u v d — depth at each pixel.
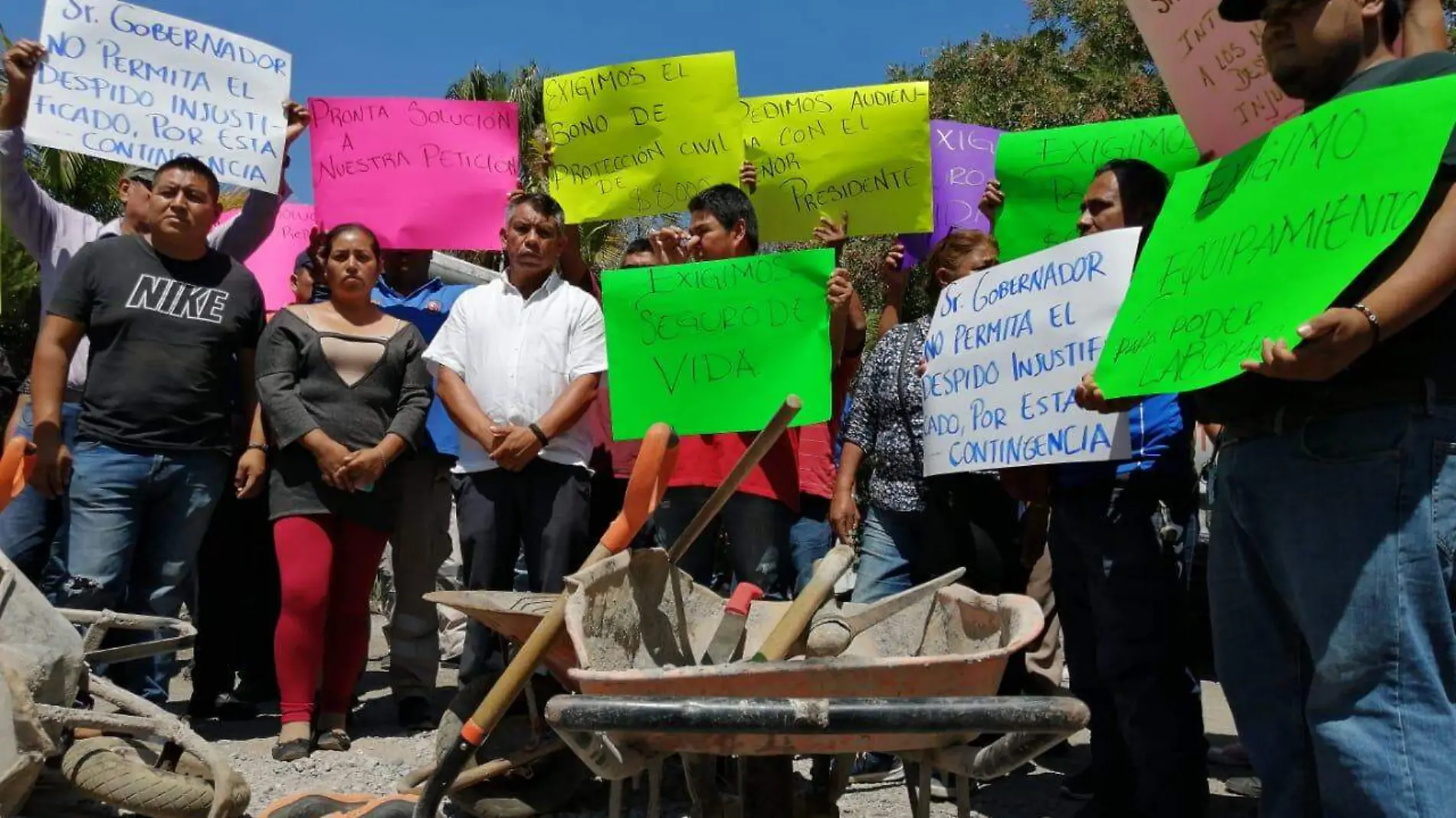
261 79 5.52
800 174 5.57
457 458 5.75
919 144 5.51
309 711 4.91
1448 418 2.30
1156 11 3.73
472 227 5.83
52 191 18.27
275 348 5.01
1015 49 13.84
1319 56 2.52
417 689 5.54
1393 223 2.15
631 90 5.59
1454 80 2.19
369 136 5.81
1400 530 2.28
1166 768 3.51
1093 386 2.93
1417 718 2.26
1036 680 5.35
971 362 3.89
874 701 2.01
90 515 4.71
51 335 4.81
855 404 4.81
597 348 4.98
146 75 5.25
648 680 2.27
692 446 4.86
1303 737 2.58
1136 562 3.54
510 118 5.96
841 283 4.39
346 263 5.12
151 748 4.30
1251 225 2.49
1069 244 3.66
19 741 3.43
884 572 4.60
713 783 2.57
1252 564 2.61
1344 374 2.36
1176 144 4.86
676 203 5.56
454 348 5.07
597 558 3.04
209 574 5.73
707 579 4.96
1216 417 2.66
